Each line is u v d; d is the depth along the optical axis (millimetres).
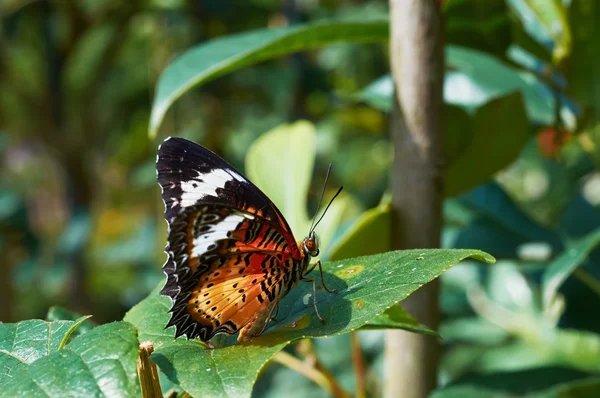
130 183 1099
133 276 1097
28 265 1001
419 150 396
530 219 474
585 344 588
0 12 956
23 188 1297
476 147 420
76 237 1012
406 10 392
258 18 858
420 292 399
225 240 342
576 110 456
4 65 1020
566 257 387
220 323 341
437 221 400
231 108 917
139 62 1108
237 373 313
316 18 852
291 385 680
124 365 301
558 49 440
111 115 1129
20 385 299
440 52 394
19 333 331
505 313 631
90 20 959
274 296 342
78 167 1050
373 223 400
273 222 348
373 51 956
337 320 328
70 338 376
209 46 419
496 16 436
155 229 996
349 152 1065
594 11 425
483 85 492
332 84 919
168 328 346
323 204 829
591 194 679
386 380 408
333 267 353
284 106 881
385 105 496
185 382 312
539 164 787
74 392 298
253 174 453
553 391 403
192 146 350
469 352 665
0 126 1183
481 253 329
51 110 1014
